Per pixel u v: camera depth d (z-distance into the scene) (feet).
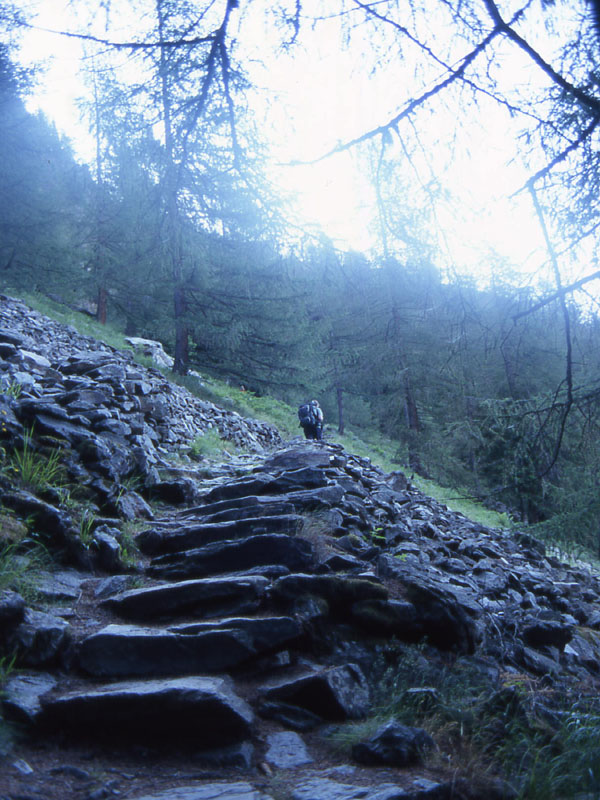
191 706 10.94
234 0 10.25
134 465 23.45
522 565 31.19
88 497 19.56
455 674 14.47
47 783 9.34
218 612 14.58
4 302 60.08
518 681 15.34
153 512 22.36
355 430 111.04
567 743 12.10
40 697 11.10
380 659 14.32
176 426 38.50
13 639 11.94
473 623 16.49
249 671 12.98
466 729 11.95
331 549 18.98
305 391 84.69
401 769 10.50
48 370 31.83
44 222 73.61
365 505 27.73
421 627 15.58
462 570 24.22
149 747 10.87
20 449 19.66
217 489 24.85
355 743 11.09
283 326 74.90
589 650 21.85
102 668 12.30
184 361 73.41
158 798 9.25
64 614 13.97
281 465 31.55
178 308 72.43
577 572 35.86
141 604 14.65
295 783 9.91
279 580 15.55
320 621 14.65
